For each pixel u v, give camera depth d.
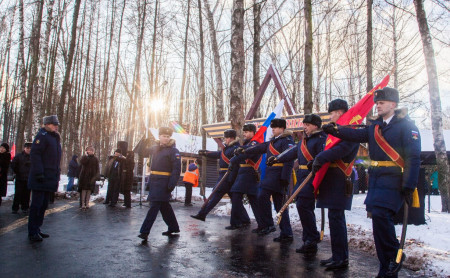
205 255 4.26
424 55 9.17
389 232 3.36
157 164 5.22
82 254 4.11
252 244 5.00
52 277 3.22
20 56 16.83
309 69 8.98
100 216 7.64
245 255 4.33
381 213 3.37
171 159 5.21
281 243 5.12
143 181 13.39
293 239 5.43
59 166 5.21
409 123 3.42
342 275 3.61
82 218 7.23
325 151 3.94
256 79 13.60
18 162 7.98
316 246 4.59
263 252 4.52
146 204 10.86
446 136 18.92
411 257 4.23
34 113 13.12
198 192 17.09
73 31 13.24
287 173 5.46
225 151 6.57
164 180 5.17
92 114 29.88
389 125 3.48
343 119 4.29
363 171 18.50
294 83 20.00
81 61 27.45
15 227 5.95
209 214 8.65
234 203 6.27
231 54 9.39
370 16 10.29
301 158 4.74
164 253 4.29
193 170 11.09
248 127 6.35
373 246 4.88
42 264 3.65
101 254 4.14
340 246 3.94
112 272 3.43
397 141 3.40
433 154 17.06
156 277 3.31
